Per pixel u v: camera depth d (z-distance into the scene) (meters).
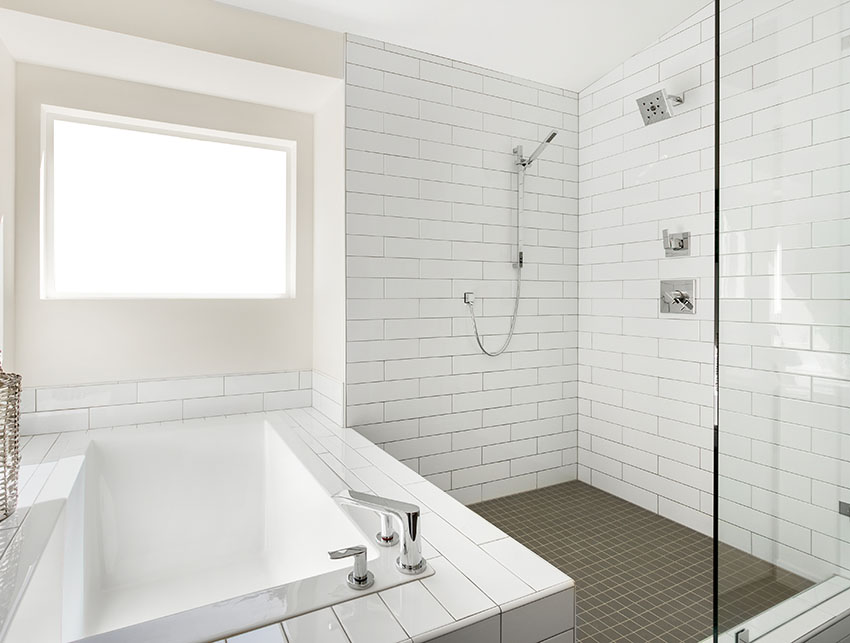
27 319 2.49
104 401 2.64
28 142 2.48
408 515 1.32
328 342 2.96
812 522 1.43
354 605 1.19
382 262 2.85
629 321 3.15
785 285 1.42
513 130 3.26
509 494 3.31
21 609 1.17
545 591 1.25
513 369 3.31
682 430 2.84
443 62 3.02
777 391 1.42
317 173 3.12
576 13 2.65
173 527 2.52
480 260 3.16
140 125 2.79
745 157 1.40
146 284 2.86
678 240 2.81
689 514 2.80
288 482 2.36
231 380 2.95
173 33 2.32
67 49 2.36
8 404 1.59
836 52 1.44
